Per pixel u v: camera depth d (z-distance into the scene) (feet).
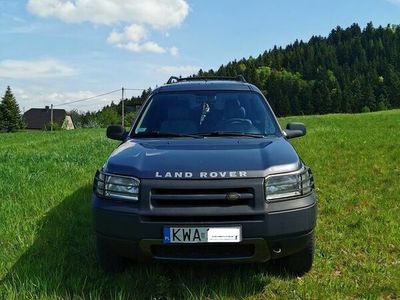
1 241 18.66
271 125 18.19
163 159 14.21
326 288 14.29
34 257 17.01
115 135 19.36
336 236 19.44
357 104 474.49
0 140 107.34
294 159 14.57
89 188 29.04
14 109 353.31
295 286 14.52
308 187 14.24
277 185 13.53
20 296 13.61
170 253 13.60
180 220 13.14
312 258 15.03
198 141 16.35
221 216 13.07
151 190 13.38
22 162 40.63
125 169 14.05
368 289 14.25
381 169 34.09
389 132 66.03
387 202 24.67
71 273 15.40
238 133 17.48
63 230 20.12
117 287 14.29
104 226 13.88
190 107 18.83
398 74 572.51
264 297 13.88
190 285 14.49
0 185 28.55
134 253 13.67
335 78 579.89
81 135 107.34
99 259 15.25
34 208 23.62
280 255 13.83
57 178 31.86
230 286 14.38
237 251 13.57
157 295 13.84
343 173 33.35
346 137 59.06
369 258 16.92
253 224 13.08
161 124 18.13
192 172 13.37
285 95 470.39
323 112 460.96
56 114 419.54
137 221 13.28
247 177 13.29
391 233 19.43
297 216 13.51
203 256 13.50
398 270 15.69
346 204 24.70
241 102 19.10
